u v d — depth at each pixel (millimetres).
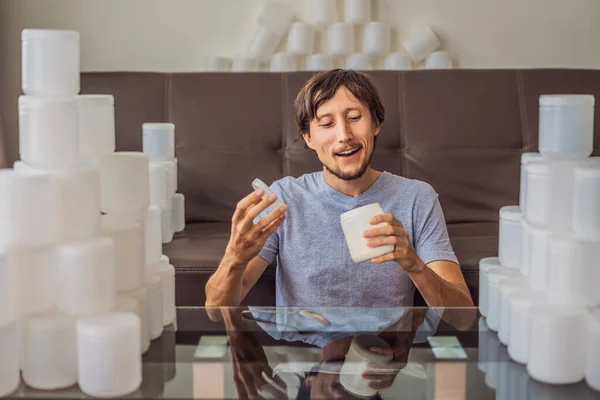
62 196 916
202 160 2461
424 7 3031
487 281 1177
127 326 891
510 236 1151
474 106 2492
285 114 2492
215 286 1442
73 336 911
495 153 2471
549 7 3027
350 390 1043
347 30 2965
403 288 1559
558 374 943
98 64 3021
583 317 934
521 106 2506
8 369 884
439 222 1609
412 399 1027
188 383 974
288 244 1593
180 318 1205
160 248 1152
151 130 2148
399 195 1614
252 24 3025
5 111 2973
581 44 3047
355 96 1493
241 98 2500
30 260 906
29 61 935
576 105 965
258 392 1028
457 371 1054
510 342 1027
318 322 1193
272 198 1333
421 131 2475
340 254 1562
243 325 1176
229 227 2334
